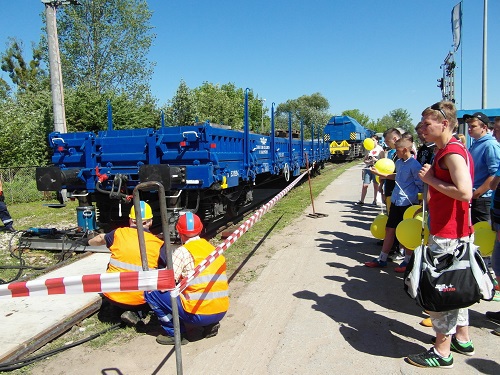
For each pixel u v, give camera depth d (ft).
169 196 21.11
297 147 49.67
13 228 30.09
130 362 11.37
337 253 21.49
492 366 10.48
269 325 13.32
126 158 22.45
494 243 13.44
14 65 118.93
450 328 10.21
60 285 9.38
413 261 10.11
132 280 9.37
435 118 9.85
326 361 11.03
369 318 13.57
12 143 59.21
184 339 12.30
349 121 119.65
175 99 94.27
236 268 19.38
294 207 36.88
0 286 9.37
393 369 10.51
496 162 14.88
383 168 18.99
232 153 25.40
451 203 9.80
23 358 11.59
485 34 46.78
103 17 83.76
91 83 82.94
